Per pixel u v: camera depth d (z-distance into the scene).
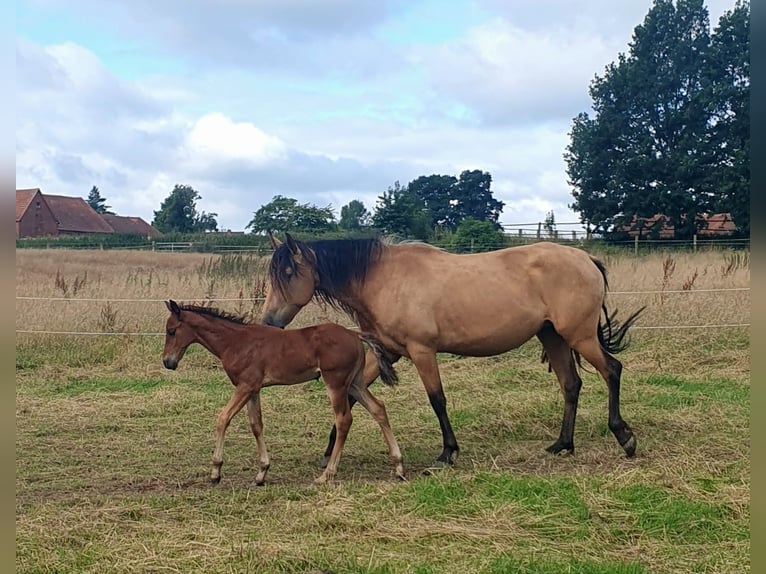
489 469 5.93
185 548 4.33
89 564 4.15
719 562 4.07
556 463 6.18
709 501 4.89
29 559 4.19
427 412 7.95
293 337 5.76
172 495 5.46
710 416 7.37
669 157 30.88
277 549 4.23
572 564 4.03
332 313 11.68
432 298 6.18
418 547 4.33
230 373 5.76
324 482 5.69
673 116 31.75
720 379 9.16
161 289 12.96
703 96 30.95
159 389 9.10
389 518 4.78
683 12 32.62
